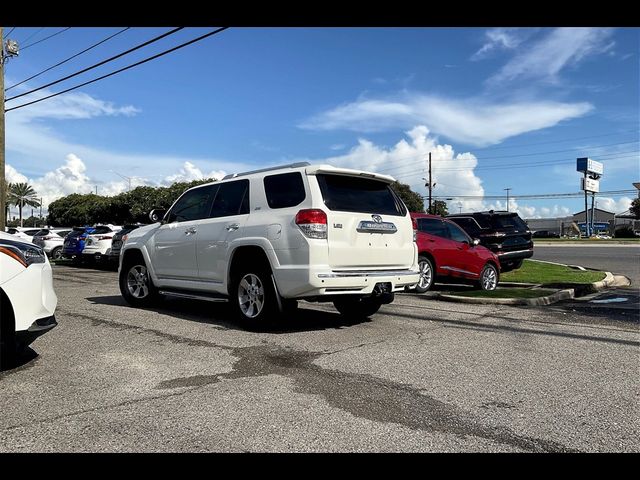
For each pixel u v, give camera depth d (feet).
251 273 22.20
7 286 15.38
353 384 14.94
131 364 16.88
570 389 14.73
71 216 211.20
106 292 36.27
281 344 19.71
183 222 26.48
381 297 23.70
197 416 12.43
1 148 55.36
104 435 11.36
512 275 46.68
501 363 17.35
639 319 25.72
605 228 300.81
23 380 15.23
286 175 21.99
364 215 22.03
